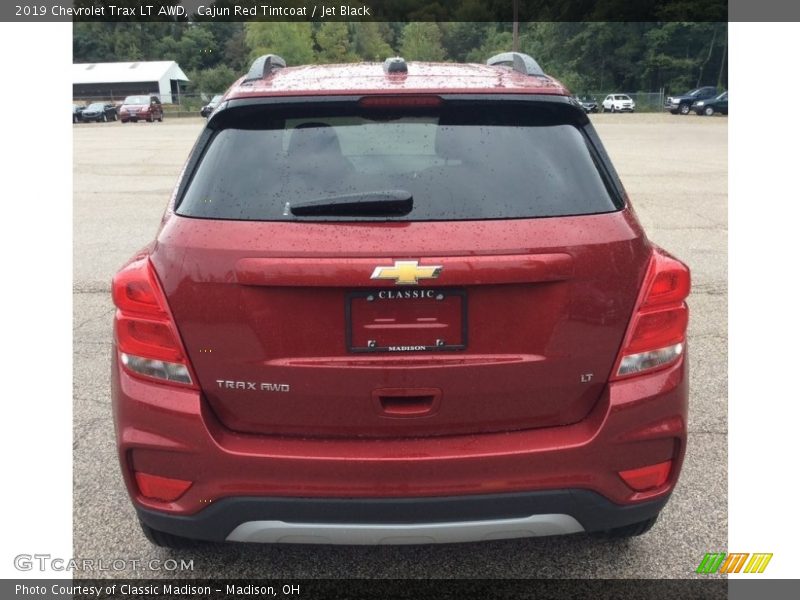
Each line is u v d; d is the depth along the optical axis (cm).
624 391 227
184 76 7069
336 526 226
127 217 1020
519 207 223
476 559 286
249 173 231
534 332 220
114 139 2688
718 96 4509
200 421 222
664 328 231
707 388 440
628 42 6938
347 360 219
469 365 219
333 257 211
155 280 225
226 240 217
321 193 226
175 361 224
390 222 216
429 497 223
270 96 243
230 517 227
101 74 6619
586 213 226
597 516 233
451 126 242
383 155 235
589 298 220
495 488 224
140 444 227
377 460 220
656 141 2423
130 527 306
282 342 218
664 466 238
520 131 242
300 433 227
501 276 213
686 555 287
